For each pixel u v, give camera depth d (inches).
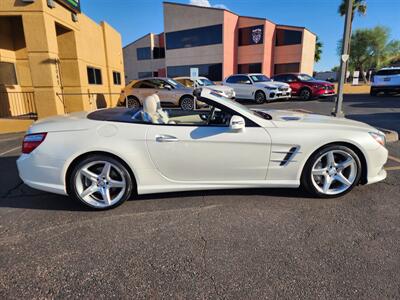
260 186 126.0
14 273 83.6
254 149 120.8
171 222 111.3
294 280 79.7
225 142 119.0
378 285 77.4
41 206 126.6
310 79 625.3
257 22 1051.3
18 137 286.0
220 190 139.1
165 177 122.5
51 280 80.6
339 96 281.4
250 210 120.1
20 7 297.3
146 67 1501.0
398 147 214.2
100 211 121.0
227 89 506.9
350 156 125.4
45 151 115.5
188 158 119.8
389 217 113.3
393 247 94.0
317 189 128.0
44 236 102.8
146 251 93.6
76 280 80.6
